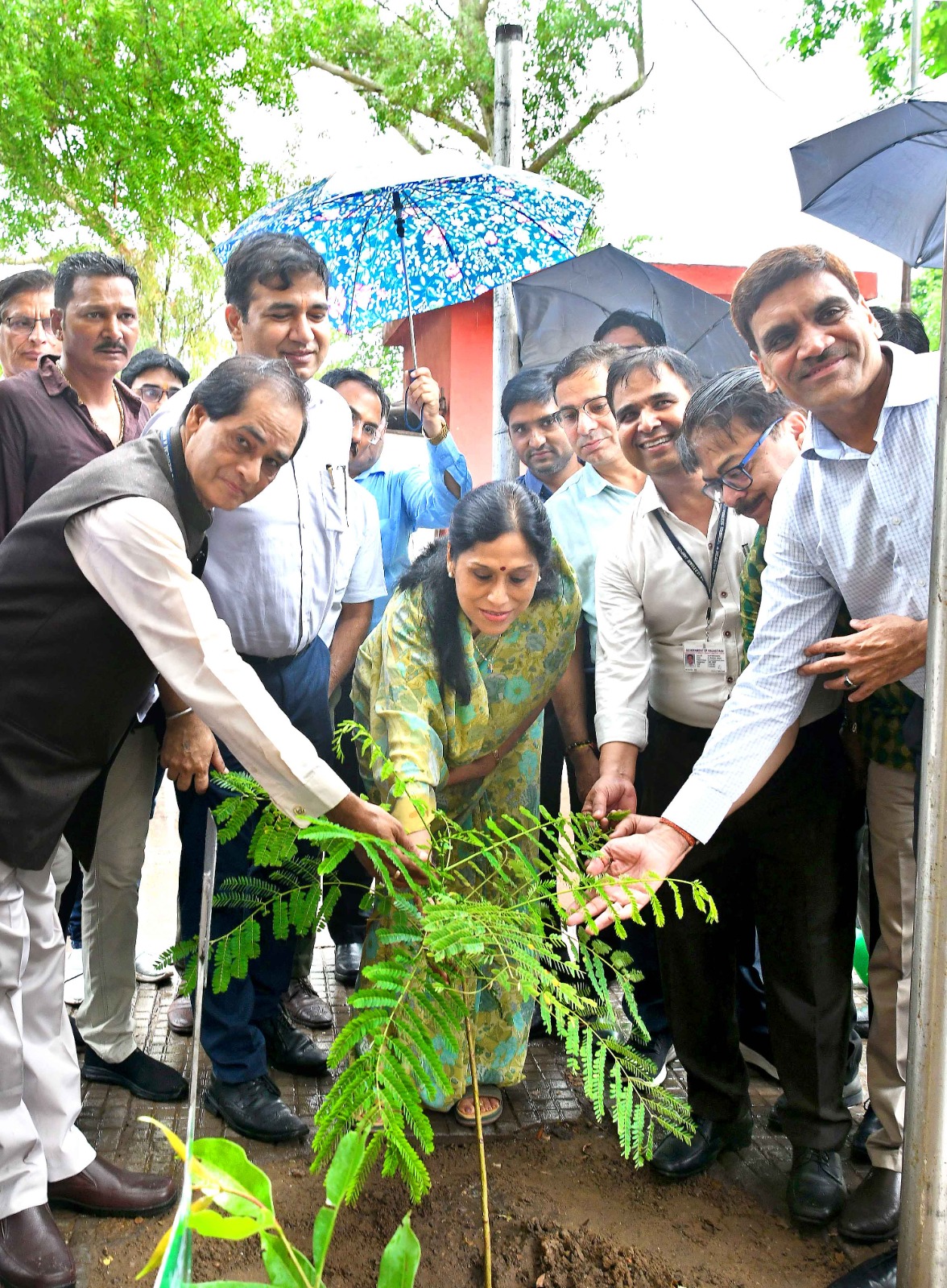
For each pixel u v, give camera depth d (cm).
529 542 243
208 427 220
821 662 232
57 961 241
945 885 169
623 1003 329
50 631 217
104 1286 225
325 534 297
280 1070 320
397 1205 255
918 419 226
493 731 275
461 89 908
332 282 386
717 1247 243
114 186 985
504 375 469
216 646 213
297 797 206
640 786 330
